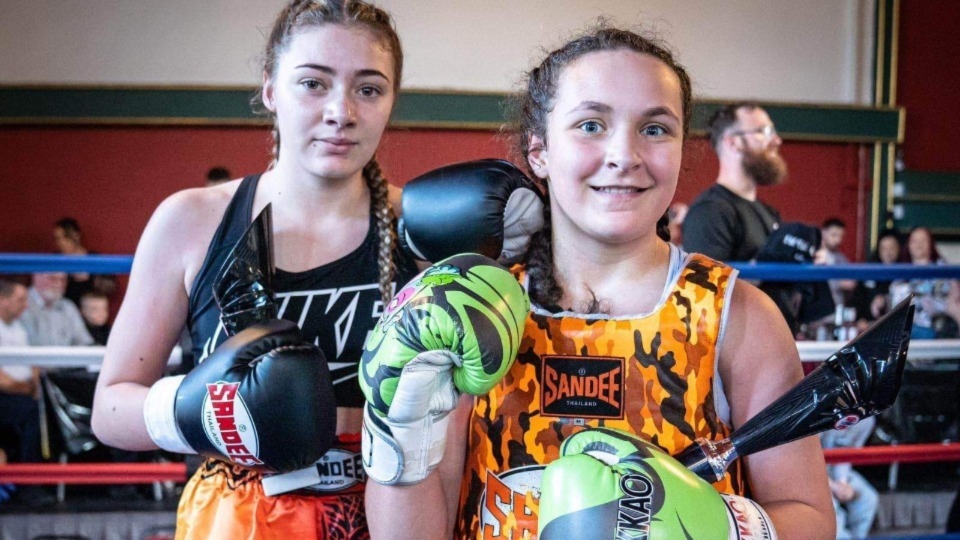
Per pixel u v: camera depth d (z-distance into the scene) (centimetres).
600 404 117
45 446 344
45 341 430
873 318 496
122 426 145
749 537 105
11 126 618
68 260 226
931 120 707
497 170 135
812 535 115
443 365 110
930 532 386
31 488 355
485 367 108
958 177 700
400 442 111
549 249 127
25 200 623
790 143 688
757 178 324
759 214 317
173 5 629
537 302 122
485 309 109
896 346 111
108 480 241
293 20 146
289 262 154
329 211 155
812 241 279
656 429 116
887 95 696
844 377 110
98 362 248
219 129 633
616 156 112
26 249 625
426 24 653
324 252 155
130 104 622
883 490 390
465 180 135
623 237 115
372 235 157
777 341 121
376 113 146
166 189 633
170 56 631
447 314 108
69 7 620
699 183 641
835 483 367
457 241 135
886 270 254
